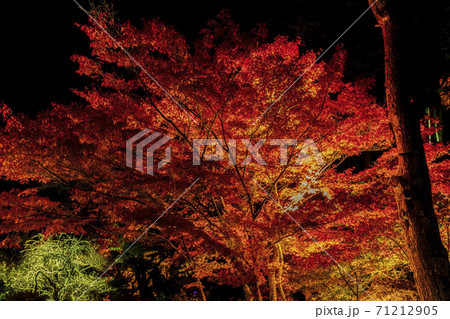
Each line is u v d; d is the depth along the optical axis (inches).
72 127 297.3
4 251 552.7
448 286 260.7
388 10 273.7
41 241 501.7
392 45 277.6
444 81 575.2
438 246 266.5
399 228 384.8
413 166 272.1
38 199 337.7
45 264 490.6
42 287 481.4
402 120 275.6
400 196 276.7
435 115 609.6
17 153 296.0
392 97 279.1
